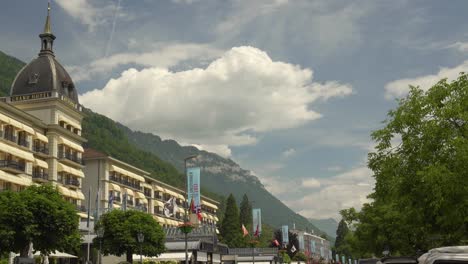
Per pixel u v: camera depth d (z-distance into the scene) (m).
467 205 25.09
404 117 28.19
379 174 30.14
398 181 28.59
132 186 115.75
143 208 117.19
